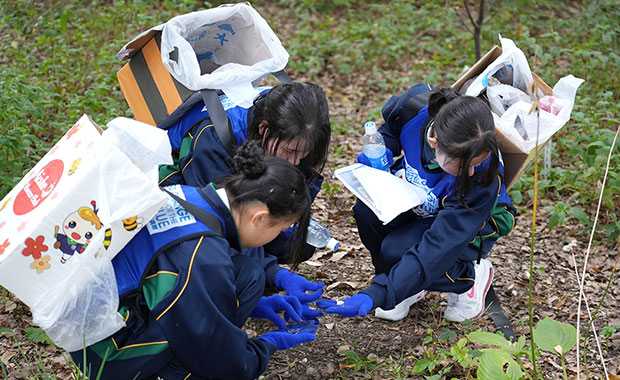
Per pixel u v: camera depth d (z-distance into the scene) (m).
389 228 3.38
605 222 4.43
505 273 3.99
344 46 7.48
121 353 2.40
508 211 3.24
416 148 3.14
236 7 3.20
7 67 5.66
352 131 5.91
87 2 8.28
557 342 2.65
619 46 7.19
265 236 2.54
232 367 2.48
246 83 3.08
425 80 6.77
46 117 5.25
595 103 5.98
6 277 2.18
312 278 3.93
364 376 3.10
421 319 3.55
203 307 2.34
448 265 2.98
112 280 2.27
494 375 2.56
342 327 3.49
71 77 6.02
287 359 3.24
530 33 7.98
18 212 2.34
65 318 2.26
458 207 2.97
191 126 3.03
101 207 2.19
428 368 3.06
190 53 2.96
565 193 4.79
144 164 2.40
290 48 7.41
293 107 2.67
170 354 2.44
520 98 3.12
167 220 2.41
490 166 2.79
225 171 2.92
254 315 2.89
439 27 8.12
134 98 3.26
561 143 5.13
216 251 2.39
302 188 2.46
